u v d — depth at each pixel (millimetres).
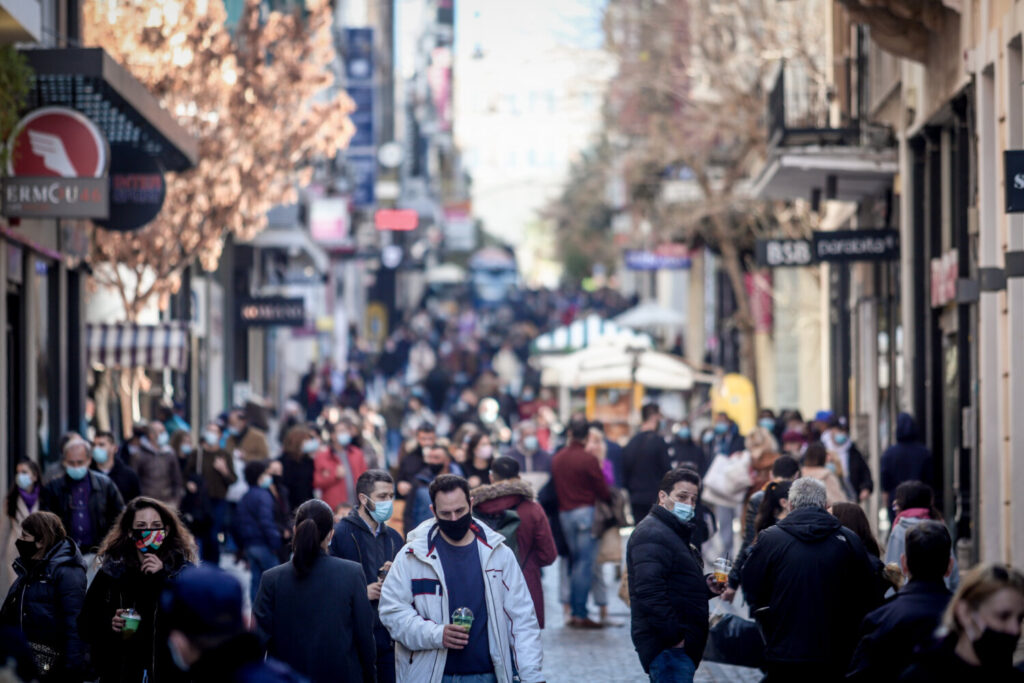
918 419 50969
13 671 16953
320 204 110938
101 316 71312
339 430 46531
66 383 57250
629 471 46375
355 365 119938
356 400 91000
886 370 59750
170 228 63438
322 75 67750
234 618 11750
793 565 21516
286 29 67625
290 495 46281
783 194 62250
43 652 23859
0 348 46625
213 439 51438
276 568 20453
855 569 21672
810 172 55844
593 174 113688
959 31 43719
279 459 46594
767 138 58875
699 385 98875
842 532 21844
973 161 42875
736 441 55594
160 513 22344
